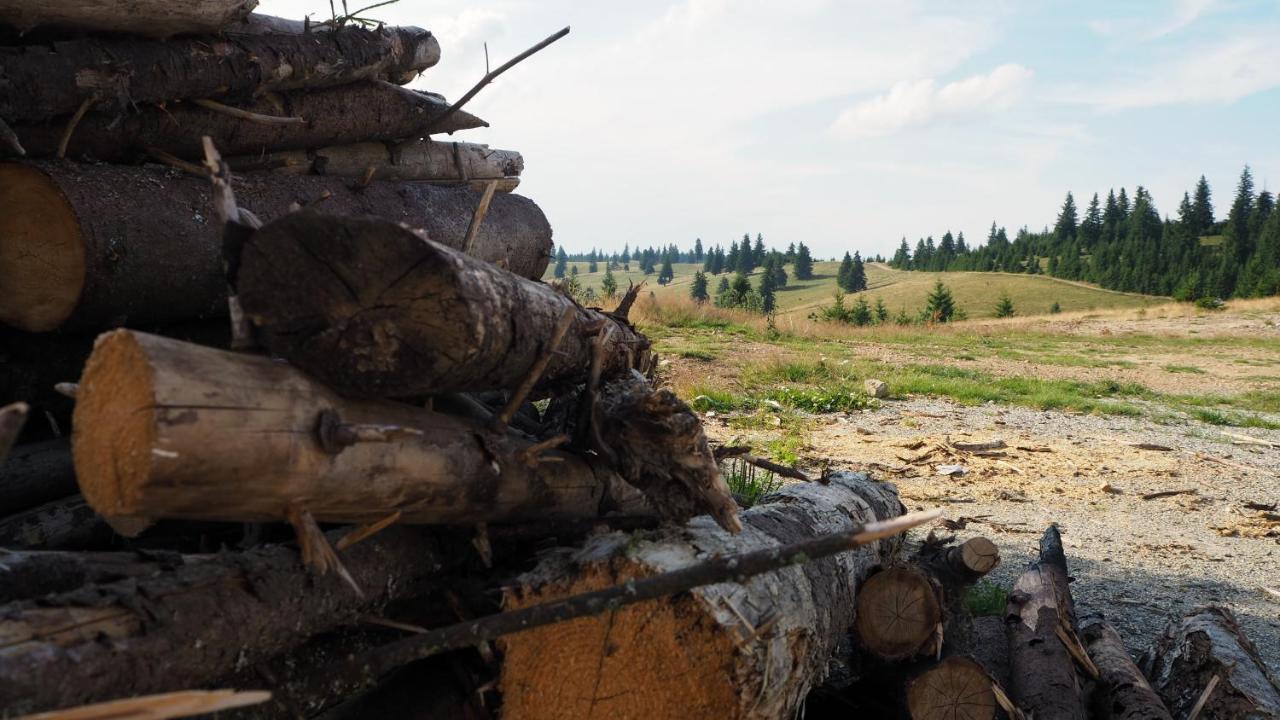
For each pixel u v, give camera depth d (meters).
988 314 121.25
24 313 3.80
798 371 17.38
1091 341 34.56
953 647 4.57
